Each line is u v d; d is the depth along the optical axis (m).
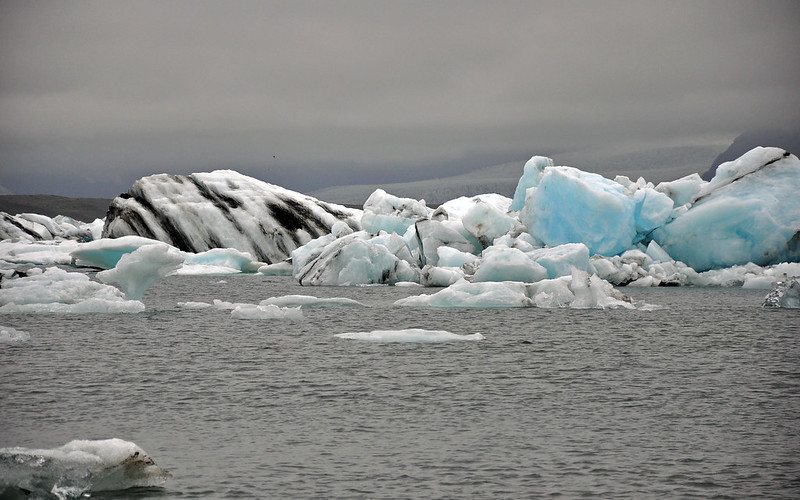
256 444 33.69
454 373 48.09
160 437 34.62
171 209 160.50
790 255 107.81
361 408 39.69
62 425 36.41
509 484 29.27
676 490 28.81
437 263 116.31
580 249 97.44
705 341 60.84
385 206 135.88
